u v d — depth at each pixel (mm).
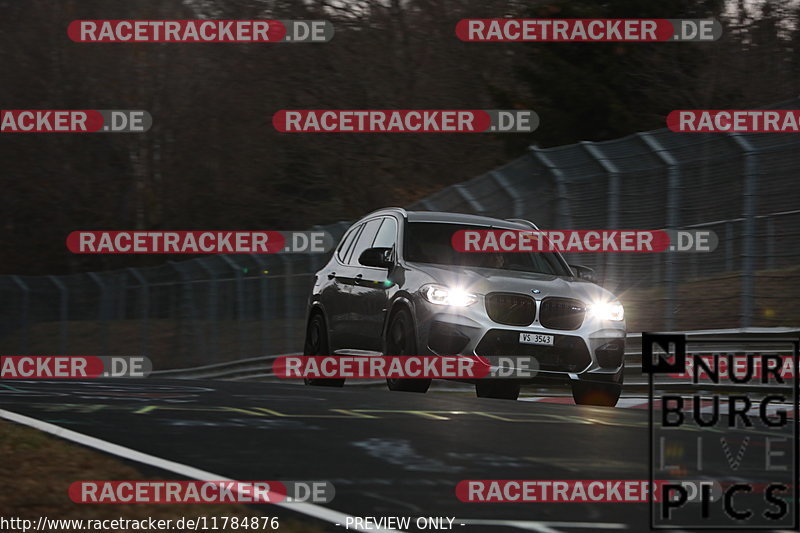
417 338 40250
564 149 57406
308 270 74688
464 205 61781
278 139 147625
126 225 159875
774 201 51812
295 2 141375
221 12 145125
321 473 20969
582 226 55719
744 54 121125
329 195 146625
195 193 153125
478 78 136125
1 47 162500
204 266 89562
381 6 138375
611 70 112375
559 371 39938
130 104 156125
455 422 29094
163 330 95000
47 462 21234
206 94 152250
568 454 23562
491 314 39625
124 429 26734
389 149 136750
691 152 53594
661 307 54156
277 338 78375
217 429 26953
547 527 16797
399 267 42531
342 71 139125
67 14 160625
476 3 133625
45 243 165000
